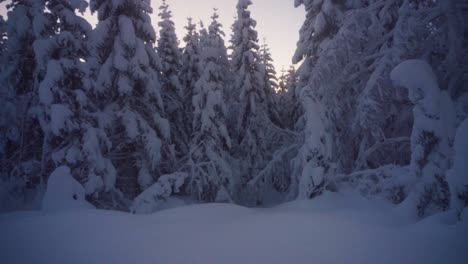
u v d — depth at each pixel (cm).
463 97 782
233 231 574
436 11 859
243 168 1881
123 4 1365
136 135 1314
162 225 647
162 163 1571
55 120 1082
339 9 1288
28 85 1395
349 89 1148
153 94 1404
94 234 586
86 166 1148
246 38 1941
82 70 1186
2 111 1330
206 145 1709
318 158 950
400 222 595
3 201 1207
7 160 1373
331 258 415
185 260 432
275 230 561
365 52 1069
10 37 1302
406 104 988
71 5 1211
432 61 918
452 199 514
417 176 671
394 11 1016
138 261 437
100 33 1298
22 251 505
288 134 1817
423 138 655
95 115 1262
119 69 1288
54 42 1168
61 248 512
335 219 618
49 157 1266
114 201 1298
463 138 510
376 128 955
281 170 1456
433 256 398
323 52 1054
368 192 864
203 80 1692
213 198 1712
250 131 1877
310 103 1006
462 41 844
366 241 470
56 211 847
